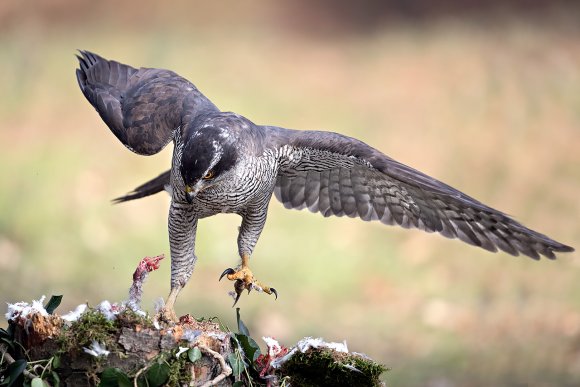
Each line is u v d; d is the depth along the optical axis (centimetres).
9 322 609
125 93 783
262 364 634
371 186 762
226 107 2269
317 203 791
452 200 714
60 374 581
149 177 1800
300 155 734
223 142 678
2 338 606
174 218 709
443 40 2908
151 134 736
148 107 750
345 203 783
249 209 735
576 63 2436
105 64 805
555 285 1450
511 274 1496
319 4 3778
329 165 744
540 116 2097
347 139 719
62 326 587
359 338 1318
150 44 2788
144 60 2623
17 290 1376
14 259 1517
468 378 1159
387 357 1243
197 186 670
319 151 722
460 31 2981
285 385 627
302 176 777
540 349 1245
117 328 580
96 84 787
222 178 681
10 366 578
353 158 708
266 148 718
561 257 1508
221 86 2455
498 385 1130
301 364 636
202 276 1519
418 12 3612
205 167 669
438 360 1220
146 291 1451
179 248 713
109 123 753
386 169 681
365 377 632
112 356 576
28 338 590
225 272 741
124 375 562
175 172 695
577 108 2123
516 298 1433
